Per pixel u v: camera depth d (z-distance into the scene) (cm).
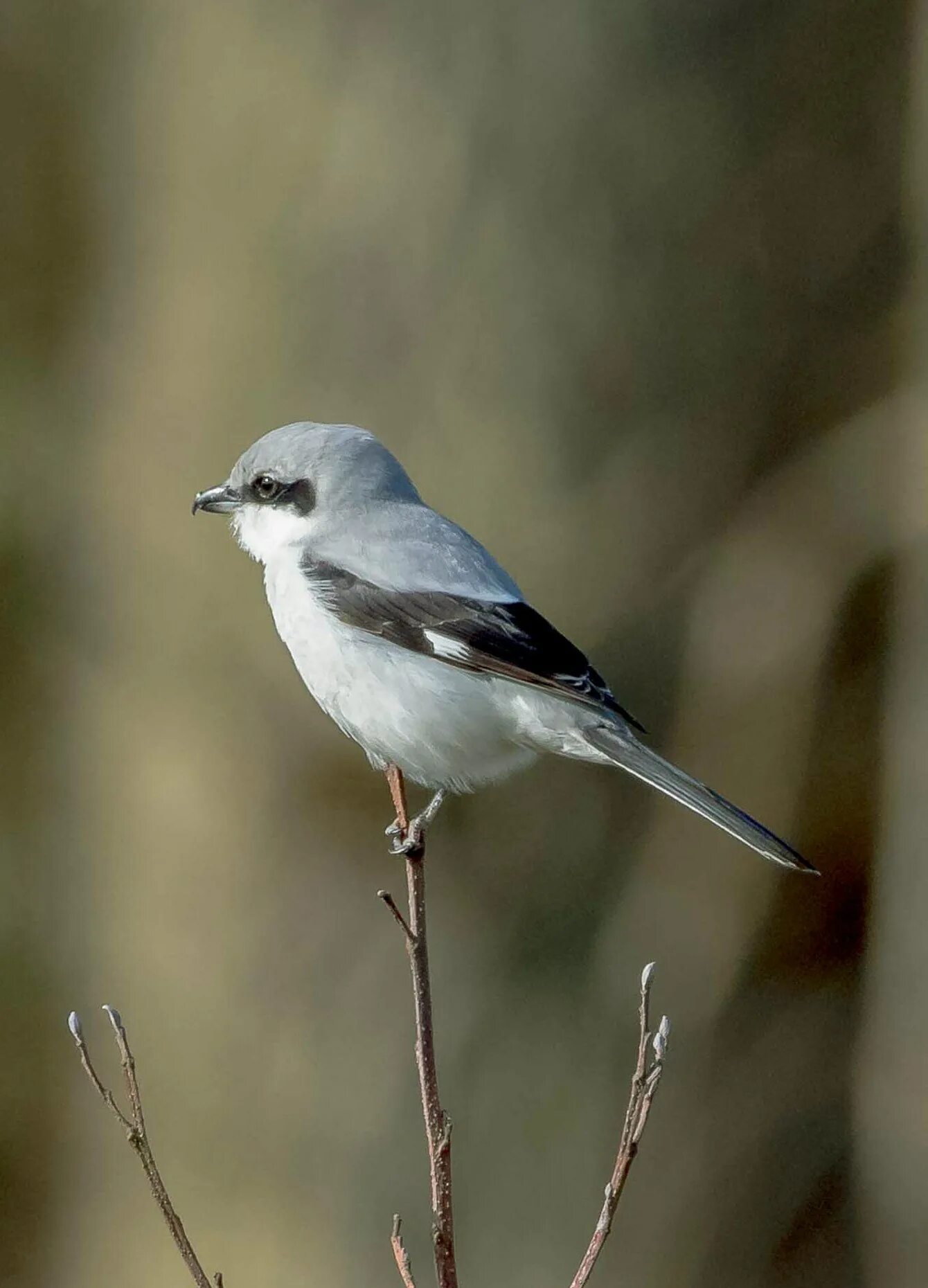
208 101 1175
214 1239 1136
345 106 1145
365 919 1134
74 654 1215
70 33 1447
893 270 1413
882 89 1388
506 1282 1140
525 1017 1159
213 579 1159
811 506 1302
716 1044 1241
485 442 1148
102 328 1264
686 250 1214
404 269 1137
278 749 1138
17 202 1471
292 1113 1129
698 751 1255
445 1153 560
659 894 1200
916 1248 1338
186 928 1151
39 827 1325
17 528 1380
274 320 1150
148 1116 1157
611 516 1192
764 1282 1289
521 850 1167
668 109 1198
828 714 1422
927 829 1334
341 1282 1116
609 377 1181
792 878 1362
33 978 1345
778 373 1297
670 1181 1216
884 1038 1343
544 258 1159
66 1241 1240
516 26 1146
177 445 1171
